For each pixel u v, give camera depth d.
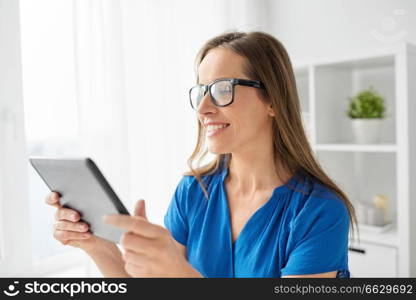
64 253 1.81
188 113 2.15
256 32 1.02
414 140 1.74
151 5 1.94
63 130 1.65
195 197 1.15
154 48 1.96
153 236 0.61
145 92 1.92
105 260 0.94
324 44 2.38
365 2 2.19
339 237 0.91
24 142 1.54
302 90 2.49
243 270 0.97
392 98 2.11
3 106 1.48
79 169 0.65
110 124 1.71
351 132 2.26
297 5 2.49
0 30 1.47
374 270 1.83
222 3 2.33
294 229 0.92
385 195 2.22
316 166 1.04
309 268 0.86
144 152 1.90
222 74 0.95
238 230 1.02
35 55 1.59
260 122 0.98
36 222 1.73
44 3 1.60
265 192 1.03
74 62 1.59
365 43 2.20
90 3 1.64
